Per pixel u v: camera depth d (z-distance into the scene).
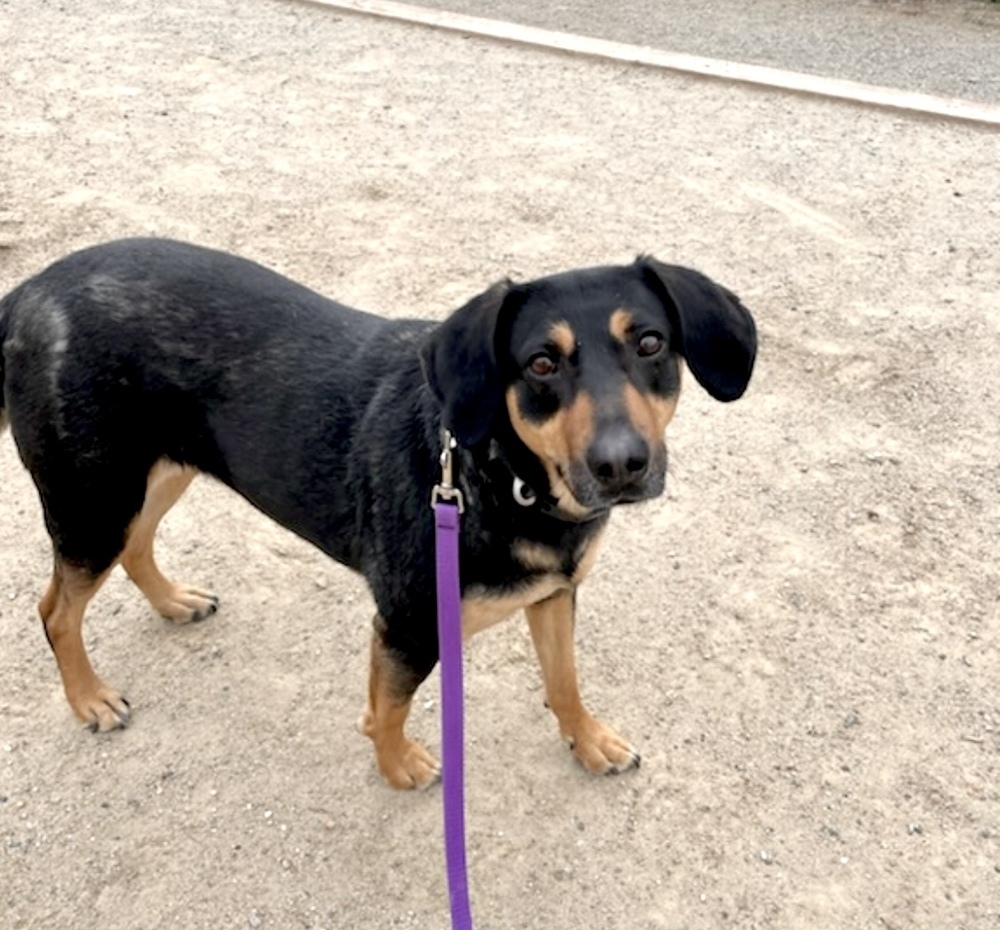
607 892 0.88
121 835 0.92
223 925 0.86
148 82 2.21
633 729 1.00
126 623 1.10
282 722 1.01
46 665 1.06
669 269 0.74
